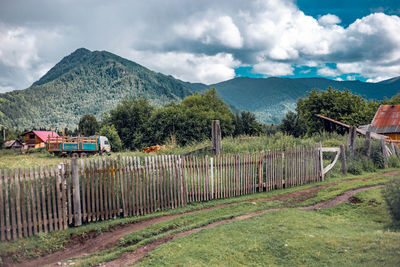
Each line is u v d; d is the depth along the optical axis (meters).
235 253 5.89
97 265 6.20
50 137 29.42
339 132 30.98
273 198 11.20
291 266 5.27
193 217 9.12
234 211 9.62
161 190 10.23
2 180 7.57
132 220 9.09
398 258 4.77
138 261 6.11
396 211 7.00
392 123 33.25
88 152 30.75
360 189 11.06
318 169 14.26
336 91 37.44
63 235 7.93
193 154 14.24
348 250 5.52
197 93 76.50
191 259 5.74
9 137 82.31
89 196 8.82
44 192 8.03
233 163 11.89
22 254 7.02
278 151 12.94
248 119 58.38
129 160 9.63
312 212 8.81
